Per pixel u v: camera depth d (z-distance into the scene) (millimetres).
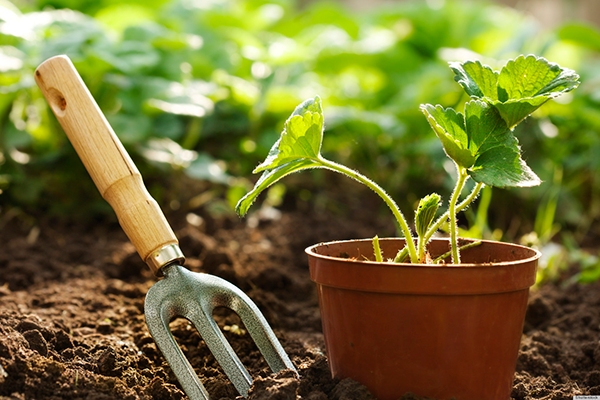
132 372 744
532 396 751
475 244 755
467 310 687
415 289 685
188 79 1504
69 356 759
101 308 903
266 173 734
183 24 1755
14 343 721
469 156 688
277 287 1010
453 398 694
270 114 1558
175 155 1320
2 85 1239
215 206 1396
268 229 1360
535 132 1445
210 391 728
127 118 1293
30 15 1386
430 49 2031
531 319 934
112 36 1478
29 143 1333
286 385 691
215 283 750
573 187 1615
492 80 729
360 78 2080
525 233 1428
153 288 741
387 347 696
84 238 1204
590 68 1829
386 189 1628
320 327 911
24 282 984
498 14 2135
